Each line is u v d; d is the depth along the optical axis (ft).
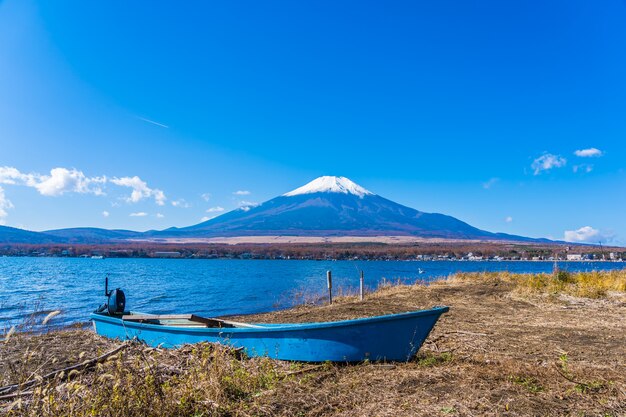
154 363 19.24
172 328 30.89
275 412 18.42
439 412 17.70
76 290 122.42
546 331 36.32
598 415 17.33
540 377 22.59
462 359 26.94
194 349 26.03
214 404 18.19
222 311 78.74
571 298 57.47
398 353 26.40
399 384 21.53
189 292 115.55
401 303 56.49
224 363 22.50
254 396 20.06
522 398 19.22
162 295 109.50
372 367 25.11
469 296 62.95
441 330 36.58
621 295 58.65
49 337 35.81
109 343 33.04
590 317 43.73
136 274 203.62
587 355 27.99
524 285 72.38
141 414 16.40
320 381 22.74
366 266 299.79
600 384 21.34
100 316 36.99
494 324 39.70
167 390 18.57
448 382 21.80
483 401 18.86
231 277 180.24
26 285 137.59
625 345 31.09
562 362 25.62
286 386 21.62
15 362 25.77
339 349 25.82
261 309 78.69
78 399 16.51
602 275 78.79
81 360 26.16
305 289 114.21
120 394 16.65
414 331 26.63
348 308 53.16
